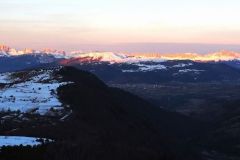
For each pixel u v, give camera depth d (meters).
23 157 46.97
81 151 52.81
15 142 51.78
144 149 67.69
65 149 51.47
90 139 59.75
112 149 59.12
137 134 81.50
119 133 73.69
